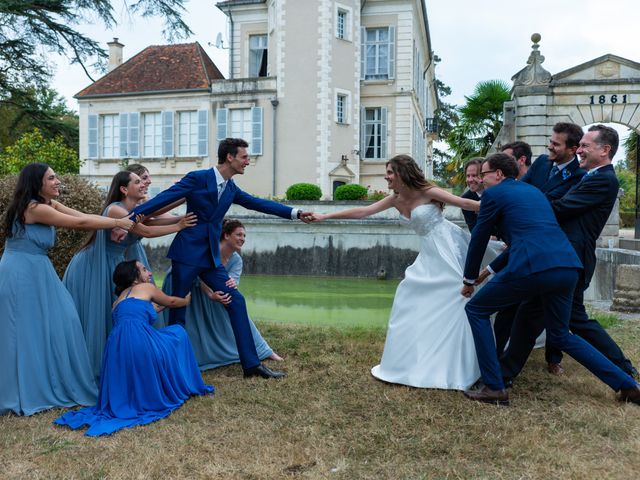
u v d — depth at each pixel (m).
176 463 3.26
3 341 4.14
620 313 7.85
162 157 27.06
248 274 18.84
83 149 28.36
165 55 28.41
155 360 4.19
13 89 20.67
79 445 3.53
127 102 27.53
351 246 17.94
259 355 5.49
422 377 4.57
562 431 3.67
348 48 25.02
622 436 3.60
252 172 25.31
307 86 24.34
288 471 3.18
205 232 4.93
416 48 27.77
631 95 16.44
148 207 4.64
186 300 4.90
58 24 17.61
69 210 4.52
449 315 4.64
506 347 5.05
